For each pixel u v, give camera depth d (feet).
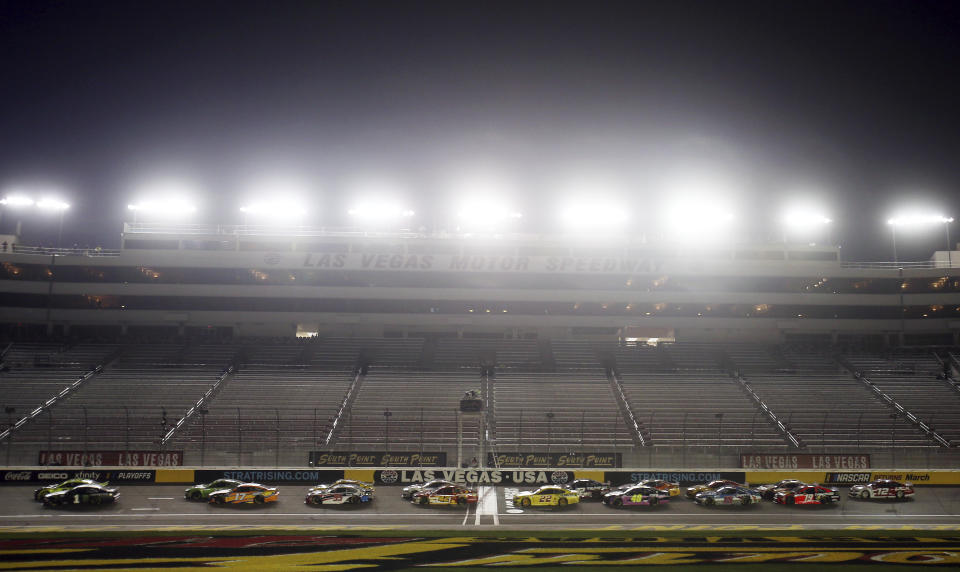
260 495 150.41
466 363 251.60
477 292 266.77
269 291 263.90
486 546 109.91
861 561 101.50
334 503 148.66
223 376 232.94
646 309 269.44
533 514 143.74
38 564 95.25
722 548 109.40
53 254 262.47
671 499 159.33
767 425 205.46
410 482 169.07
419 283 267.39
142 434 191.93
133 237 267.59
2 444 182.50
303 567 95.09
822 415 212.23
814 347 268.21
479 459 180.75
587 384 233.96
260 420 199.72
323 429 196.34
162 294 262.26
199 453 178.40
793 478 170.30
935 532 125.29
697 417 210.38
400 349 258.57
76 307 260.83
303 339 262.88
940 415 211.41
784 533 123.24
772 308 270.26
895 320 269.64
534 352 259.60
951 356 252.42
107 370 236.43
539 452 180.65
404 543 111.86
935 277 269.44
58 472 164.45
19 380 224.53
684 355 259.60
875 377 241.76
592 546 110.42
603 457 178.19
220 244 268.62
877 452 187.93
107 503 146.92
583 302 268.62
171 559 98.78
